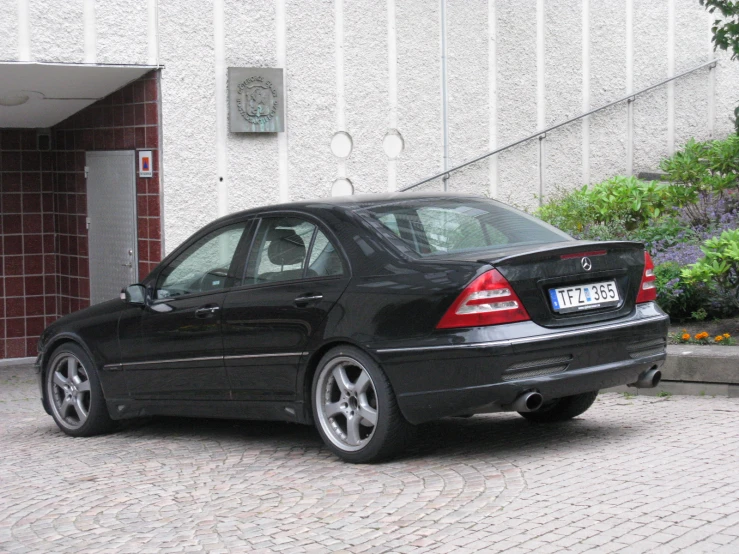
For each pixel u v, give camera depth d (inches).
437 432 287.1
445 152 532.1
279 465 260.7
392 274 249.3
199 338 286.2
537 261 241.9
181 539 201.3
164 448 295.3
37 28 419.2
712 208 490.6
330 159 496.7
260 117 470.3
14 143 504.1
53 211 512.7
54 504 236.7
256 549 191.3
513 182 557.9
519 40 555.5
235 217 292.2
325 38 491.8
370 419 249.0
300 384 263.1
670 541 176.9
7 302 506.0
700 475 220.1
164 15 447.8
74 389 325.1
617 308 255.4
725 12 456.1
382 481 234.8
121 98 462.6
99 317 316.8
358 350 249.8
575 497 208.7
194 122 458.0
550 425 287.4
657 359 261.3
